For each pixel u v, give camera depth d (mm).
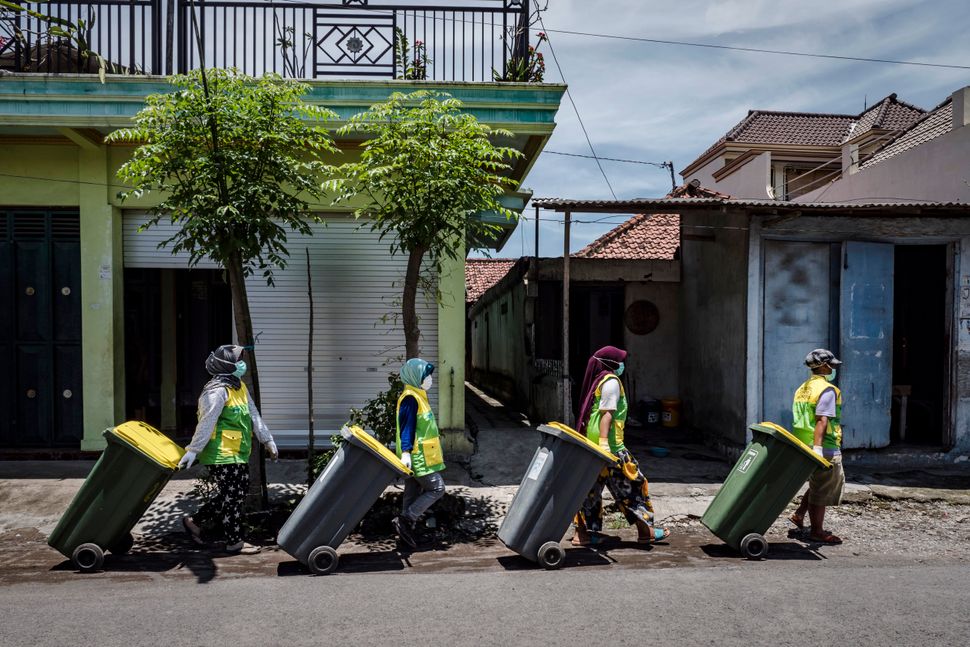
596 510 5816
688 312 11281
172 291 10227
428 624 4023
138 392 10023
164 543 5836
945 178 10828
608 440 5727
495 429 9406
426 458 5625
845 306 8664
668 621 4070
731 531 5512
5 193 8133
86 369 8203
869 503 7164
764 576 4973
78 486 7180
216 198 5859
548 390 10227
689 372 11180
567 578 4926
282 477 7613
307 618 4113
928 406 9453
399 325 8641
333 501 5098
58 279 8281
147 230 8461
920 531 6344
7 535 6066
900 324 9781
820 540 6020
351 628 3959
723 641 3785
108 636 3822
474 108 7871
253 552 5594
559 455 5184
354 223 8570
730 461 8781
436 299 8586
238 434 5508
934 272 9438
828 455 5801
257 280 8484
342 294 8570
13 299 8258
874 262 8758
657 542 5977
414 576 5004
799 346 8797
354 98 7812
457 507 6715
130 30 7898
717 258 9789
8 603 4375
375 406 7117
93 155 8141
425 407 5691
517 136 8133
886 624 4027
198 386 10555
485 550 5742
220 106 5816
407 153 6195
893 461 8719
